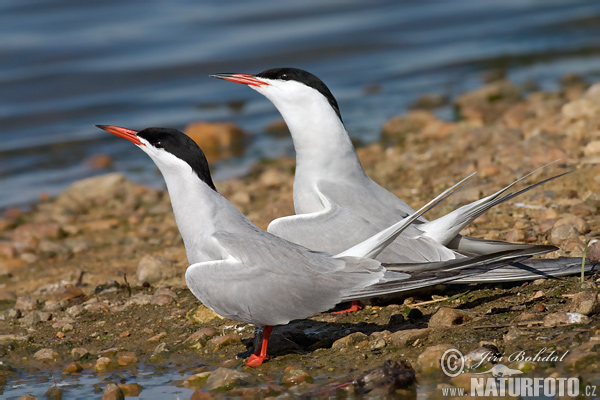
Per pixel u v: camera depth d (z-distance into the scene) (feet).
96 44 104.99
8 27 112.16
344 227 30.48
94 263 43.70
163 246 45.32
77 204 58.29
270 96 34.09
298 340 29.99
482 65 95.71
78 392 27.84
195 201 28.84
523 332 26.78
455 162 51.65
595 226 36.17
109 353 31.12
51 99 87.81
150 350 31.37
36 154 73.67
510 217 39.32
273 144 72.08
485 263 26.86
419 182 48.39
